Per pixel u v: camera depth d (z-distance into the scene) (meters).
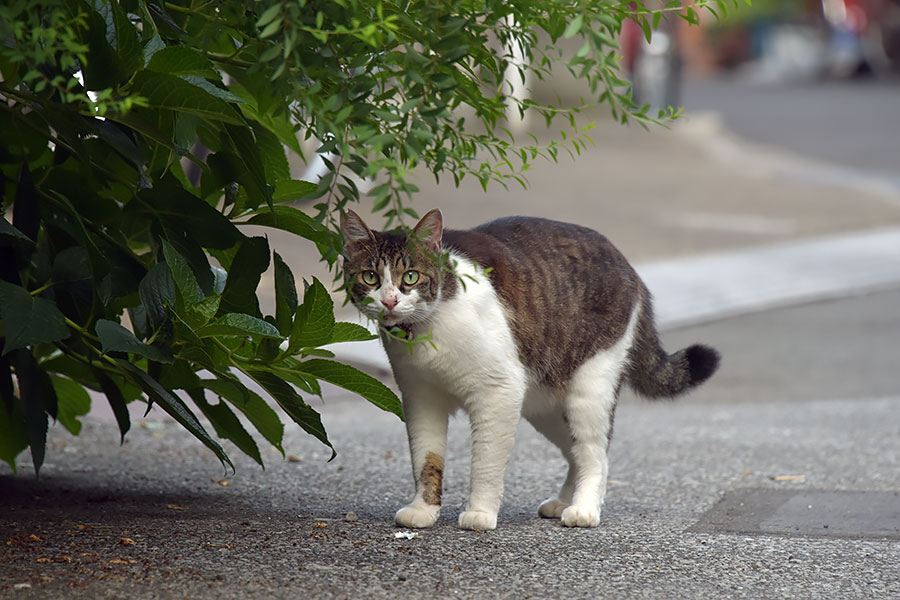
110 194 7.69
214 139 7.32
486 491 7.96
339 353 14.55
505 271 7.94
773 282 20.47
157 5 6.82
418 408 8.05
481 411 7.84
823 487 9.43
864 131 41.94
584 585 6.64
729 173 33.34
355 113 6.18
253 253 7.25
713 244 23.20
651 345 8.94
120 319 7.40
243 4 6.38
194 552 7.02
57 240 7.23
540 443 11.15
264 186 7.10
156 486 9.08
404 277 7.54
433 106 6.35
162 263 6.85
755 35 77.56
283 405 7.45
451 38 6.05
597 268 8.42
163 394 7.02
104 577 6.46
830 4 65.31
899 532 7.98
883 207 28.19
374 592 6.38
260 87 6.60
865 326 17.77
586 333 8.27
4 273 6.94
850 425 12.11
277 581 6.50
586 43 5.57
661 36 44.28
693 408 13.34
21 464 9.67
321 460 10.23
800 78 67.62
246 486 9.18
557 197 27.50
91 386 8.59
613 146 38.38
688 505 8.85
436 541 7.52
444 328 7.60
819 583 6.77
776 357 15.84
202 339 6.96
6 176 7.47
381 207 5.77
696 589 6.62
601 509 8.69
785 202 28.50
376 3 6.02
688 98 56.31
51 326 6.50
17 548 7.00
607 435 8.40
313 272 17.88
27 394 7.28
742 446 11.12
